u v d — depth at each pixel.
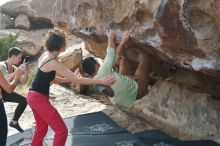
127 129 5.71
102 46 6.00
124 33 4.55
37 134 4.53
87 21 5.36
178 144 5.00
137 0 4.29
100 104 7.22
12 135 5.57
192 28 3.78
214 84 5.07
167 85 5.98
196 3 3.73
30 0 16.95
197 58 3.88
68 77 4.07
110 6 4.79
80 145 5.09
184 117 5.47
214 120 5.15
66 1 6.03
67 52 9.79
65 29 6.51
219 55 3.72
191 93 5.54
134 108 6.38
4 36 14.48
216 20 3.67
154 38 4.19
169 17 3.89
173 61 4.29
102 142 5.17
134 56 5.56
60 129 4.22
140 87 5.03
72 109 6.99
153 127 5.71
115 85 4.43
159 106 5.96
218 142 4.96
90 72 4.51
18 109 5.30
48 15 16.70
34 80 4.24
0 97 3.83
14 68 5.00
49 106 4.20
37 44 13.91
